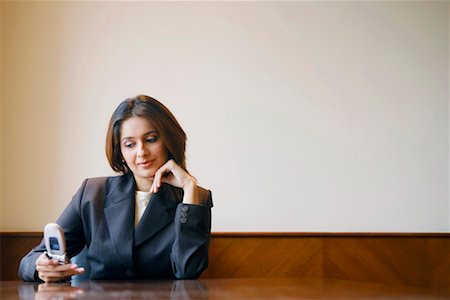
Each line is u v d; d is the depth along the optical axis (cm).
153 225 201
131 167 215
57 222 205
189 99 342
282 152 345
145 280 194
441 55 355
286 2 350
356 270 333
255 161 343
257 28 348
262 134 344
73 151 335
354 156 348
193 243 196
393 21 355
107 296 140
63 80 337
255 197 341
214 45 346
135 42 343
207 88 344
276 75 347
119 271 200
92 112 338
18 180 332
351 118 349
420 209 350
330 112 349
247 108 345
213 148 341
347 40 352
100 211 204
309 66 349
